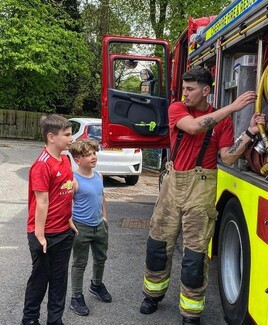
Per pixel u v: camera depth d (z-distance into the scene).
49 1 26.14
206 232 3.44
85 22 27.16
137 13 20.33
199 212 3.41
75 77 27.89
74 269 3.80
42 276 3.26
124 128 6.54
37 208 3.11
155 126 6.66
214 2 16.44
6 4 22.94
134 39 6.77
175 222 3.58
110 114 6.47
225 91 4.26
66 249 3.34
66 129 3.18
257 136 3.20
